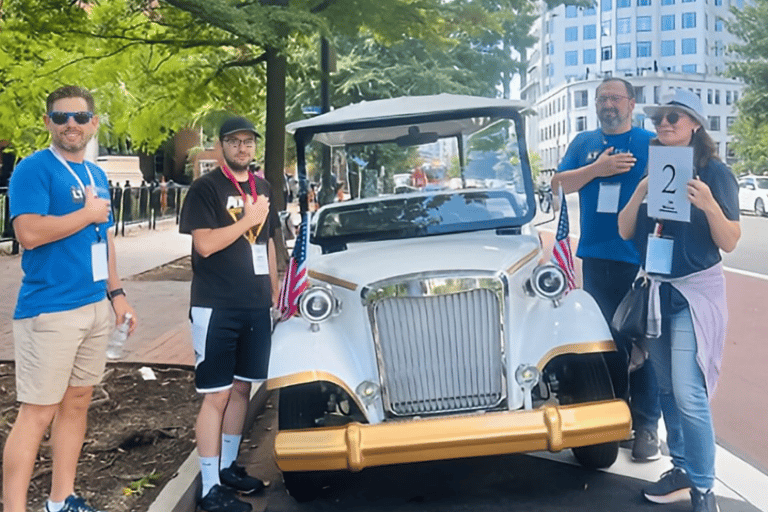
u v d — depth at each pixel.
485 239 5.12
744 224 27.03
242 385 5.01
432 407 4.44
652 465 5.25
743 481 4.96
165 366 7.71
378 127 5.69
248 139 4.75
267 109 14.16
